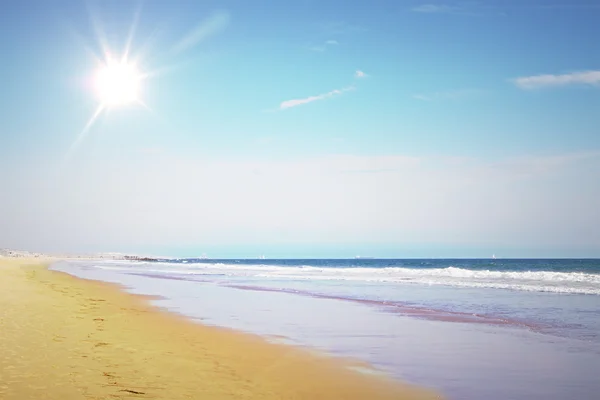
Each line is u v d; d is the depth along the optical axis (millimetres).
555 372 8312
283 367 8625
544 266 77188
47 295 19094
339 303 19562
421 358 9492
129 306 17484
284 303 19578
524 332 12352
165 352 9320
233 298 21828
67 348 9000
